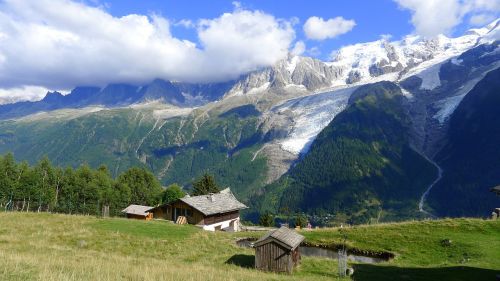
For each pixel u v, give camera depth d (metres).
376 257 52.88
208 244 56.09
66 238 52.81
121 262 35.44
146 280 24.77
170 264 38.19
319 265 46.56
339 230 64.25
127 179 171.25
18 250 39.12
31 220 62.44
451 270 42.16
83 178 157.50
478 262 44.72
